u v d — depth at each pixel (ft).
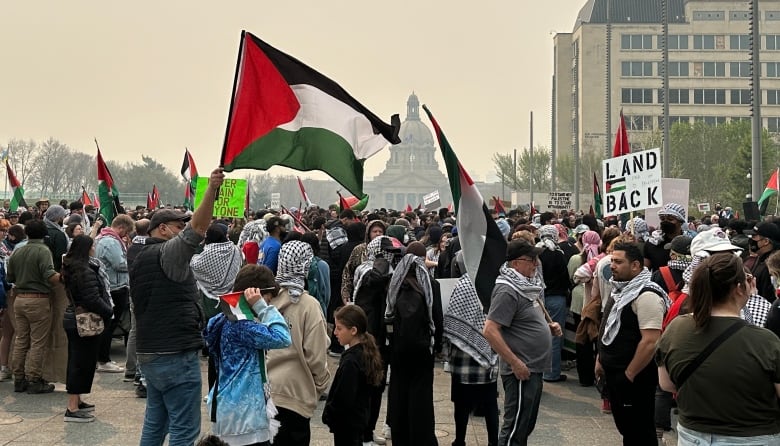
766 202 76.13
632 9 345.31
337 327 22.02
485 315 25.81
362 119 21.75
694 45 339.36
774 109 325.21
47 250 34.12
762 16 327.47
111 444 27.30
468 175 22.81
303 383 21.35
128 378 36.78
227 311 18.94
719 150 244.83
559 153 372.17
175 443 21.22
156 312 21.06
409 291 24.70
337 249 44.75
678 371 14.98
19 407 32.14
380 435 29.01
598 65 347.15
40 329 34.06
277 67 21.11
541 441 28.07
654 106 343.26
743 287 14.94
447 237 43.65
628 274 21.72
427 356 24.86
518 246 23.41
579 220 65.51
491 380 25.93
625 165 41.06
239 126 20.74
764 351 14.40
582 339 33.94
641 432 21.81
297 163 21.38
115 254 38.63
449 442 28.22
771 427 14.44
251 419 18.85
